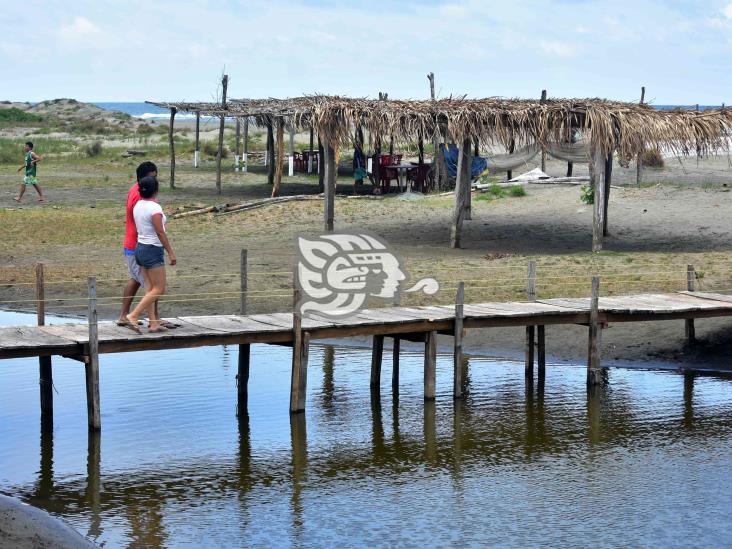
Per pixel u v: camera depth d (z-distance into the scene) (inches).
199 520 366.6
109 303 730.2
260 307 701.9
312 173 1630.2
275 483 407.8
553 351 637.9
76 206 1139.9
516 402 531.8
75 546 317.7
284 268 801.6
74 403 519.5
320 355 639.8
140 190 465.1
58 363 612.7
